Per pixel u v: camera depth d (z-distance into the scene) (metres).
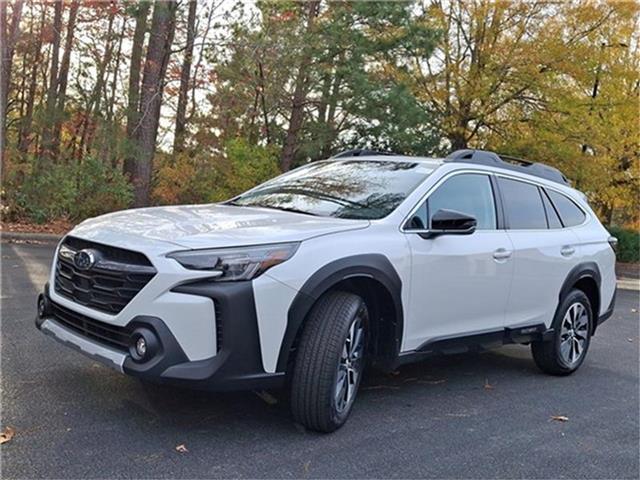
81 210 13.89
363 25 14.30
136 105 15.19
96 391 3.91
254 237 3.34
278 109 15.86
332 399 3.47
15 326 5.20
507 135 16.36
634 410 4.61
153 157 15.33
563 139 16.09
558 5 15.05
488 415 4.22
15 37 15.59
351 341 3.62
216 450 3.24
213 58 14.70
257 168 15.23
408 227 4.02
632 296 12.62
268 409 3.85
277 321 3.26
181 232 3.37
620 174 19.58
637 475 3.42
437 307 4.16
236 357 3.15
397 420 3.95
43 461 2.96
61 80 18.28
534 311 5.03
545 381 5.26
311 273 3.37
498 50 15.26
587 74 15.46
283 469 3.10
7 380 3.97
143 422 3.51
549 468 3.43
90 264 3.38
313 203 4.32
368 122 14.81
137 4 13.70
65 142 19.28
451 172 4.52
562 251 5.25
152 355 3.07
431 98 16.03
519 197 5.09
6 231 12.04
